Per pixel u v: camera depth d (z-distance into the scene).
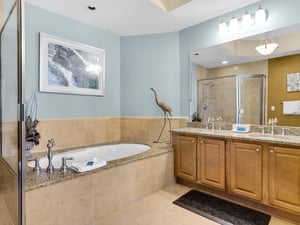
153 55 3.41
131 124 3.54
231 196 2.26
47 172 1.73
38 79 2.50
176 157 2.75
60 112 2.74
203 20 2.89
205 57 2.92
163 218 1.90
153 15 2.73
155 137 3.38
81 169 1.75
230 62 2.65
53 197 1.53
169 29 3.22
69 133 2.85
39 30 2.50
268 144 1.89
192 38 3.08
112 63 3.46
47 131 2.60
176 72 3.27
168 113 3.29
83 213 1.73
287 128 2.19
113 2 2.38
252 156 2.00
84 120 3.04
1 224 1.71
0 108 2.41
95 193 1.83
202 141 2.43
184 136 2.63
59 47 2.68
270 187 1.88
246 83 2.52
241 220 1.86
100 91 3.24
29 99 2.42
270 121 2.32
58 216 1.56
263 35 2.36
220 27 2.66
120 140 3.56
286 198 1.78
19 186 1.40
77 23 2.90
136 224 1.80
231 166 2.17
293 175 1.74
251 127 2.46
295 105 2.13
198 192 2.49
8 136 1.97
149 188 2.41
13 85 1.70
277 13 2.24
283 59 2.21
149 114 3.43
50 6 2.47
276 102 2.27
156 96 3.33
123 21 2.92
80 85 2.95
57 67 2.67
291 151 1.75
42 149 2.55
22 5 1.42
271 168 1.87
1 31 2.25
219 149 2.27
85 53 3.00
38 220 1.45
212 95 2.85
